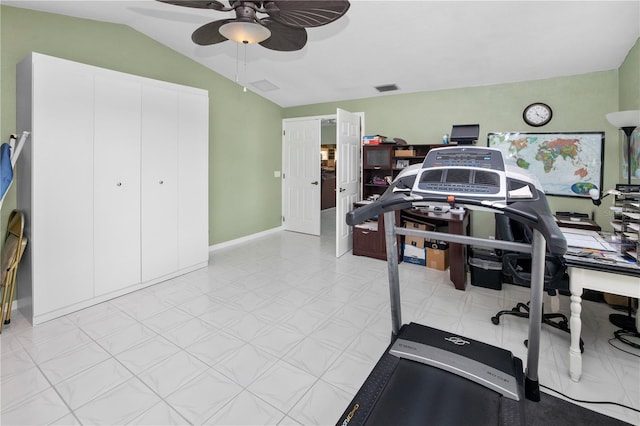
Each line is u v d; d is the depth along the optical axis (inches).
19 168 98.8
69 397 66.5
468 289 125.4
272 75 171.5
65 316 100.6
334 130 386.6
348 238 181.2
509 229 91.9
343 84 175.3
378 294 120.3
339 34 121.3
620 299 106.9
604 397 67.3
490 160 62.9
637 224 73.0
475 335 91.5
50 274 97.1
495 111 156.6
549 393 68.5
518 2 96.7
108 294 112.5
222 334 91.5
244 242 200.1
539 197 54.1
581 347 82.3
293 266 153.2
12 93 100.3
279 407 64.5
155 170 124.6
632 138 114.8
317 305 110.8
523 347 85.4
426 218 159.3
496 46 122.9
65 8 106.7
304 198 224.5
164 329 93.9
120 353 82.0
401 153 169.3
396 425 48.8
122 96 112.0
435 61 139.5
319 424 60.4
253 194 207.2
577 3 94.7
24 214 97.7
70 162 99.8
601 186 136.9
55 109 95.6
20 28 101.7
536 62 132.0
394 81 165.0
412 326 77.3
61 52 111.3
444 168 64.2
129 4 107.4
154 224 125.6
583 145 138.9
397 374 60.4
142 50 135.3
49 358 79.5
